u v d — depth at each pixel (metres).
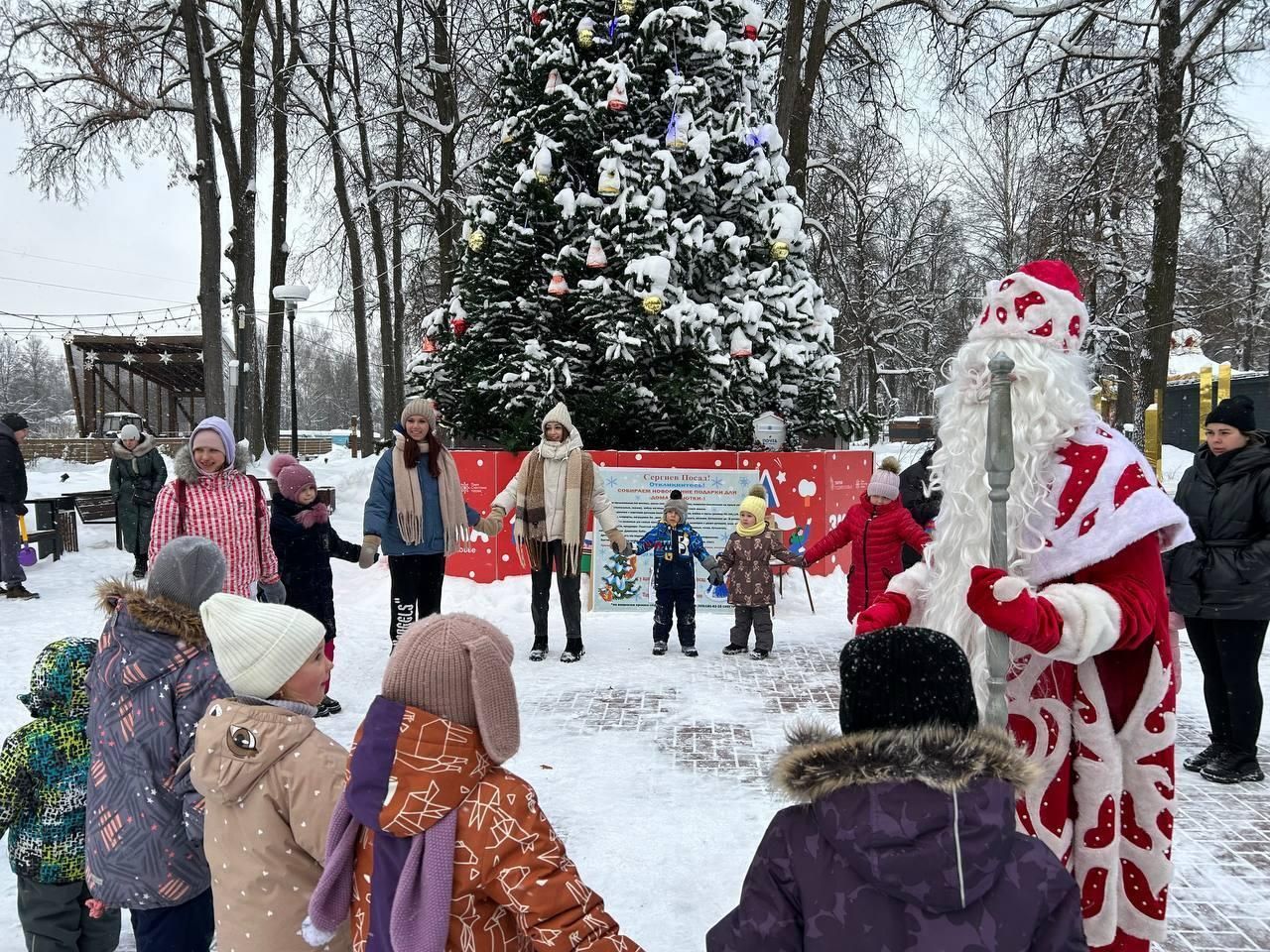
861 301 28.67
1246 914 3.27
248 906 2.10
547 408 9.41
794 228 10.31
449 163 17.95
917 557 7.61
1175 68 13.52
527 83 10.46
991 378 2.17
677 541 7.25
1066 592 2.02
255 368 20.38
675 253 9.50
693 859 3.69
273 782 2.11
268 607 2.31
